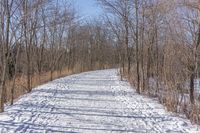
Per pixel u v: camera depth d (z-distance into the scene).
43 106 15.20
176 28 14.73
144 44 21.80
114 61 73.50
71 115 13.02
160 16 20.25
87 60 66.12
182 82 14.20
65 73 41.72
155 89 19.53
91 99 17.98
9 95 17.39
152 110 14.26
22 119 11.89
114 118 12.41
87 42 68.75
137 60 21.52
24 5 16.95
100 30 72.94
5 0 13.35
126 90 22.81
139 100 17.55
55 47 41.31
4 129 10.14
